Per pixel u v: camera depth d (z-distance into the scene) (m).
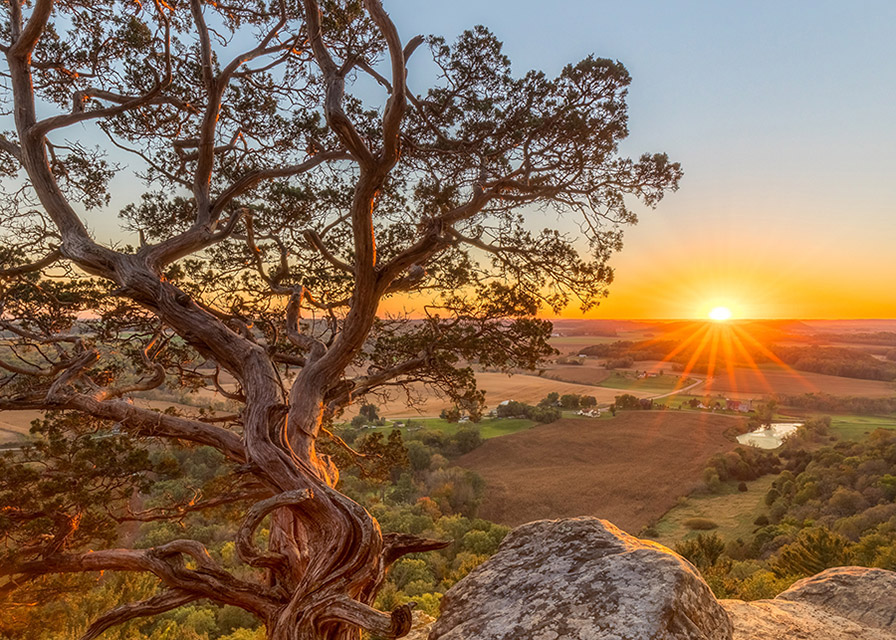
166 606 7.27
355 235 7.65
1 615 9.55
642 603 3.13
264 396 7.87
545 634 3.09
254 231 11.98
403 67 6.09
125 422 8.97
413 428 108.44
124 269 8.65
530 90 9.98
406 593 42.19
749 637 4.89
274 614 6.92
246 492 9.77
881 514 65.88
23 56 9.10
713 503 82.56
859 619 5.39
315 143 11.60
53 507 8.18
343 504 6.78
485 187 10.56
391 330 12.66
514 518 76.94
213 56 10.65
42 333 11.05
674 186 10.91
